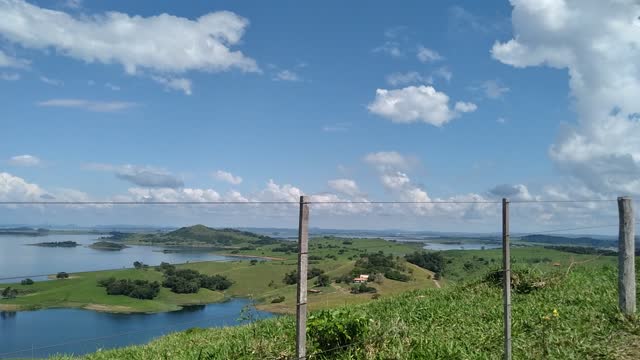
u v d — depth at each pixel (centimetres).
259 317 1159
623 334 801
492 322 938
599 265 1499
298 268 552
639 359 709
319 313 849
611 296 1035
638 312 881
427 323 969
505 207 691
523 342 807
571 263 1355
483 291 1281
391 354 751
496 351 775
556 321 899
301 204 555
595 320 873
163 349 1127
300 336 553
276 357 808
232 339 1012
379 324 839
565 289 1172
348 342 779
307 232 556
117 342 1420
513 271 1288
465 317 1005
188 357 918
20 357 869
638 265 1331
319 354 750
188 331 1499
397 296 1433
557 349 758
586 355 738
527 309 1005
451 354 748
